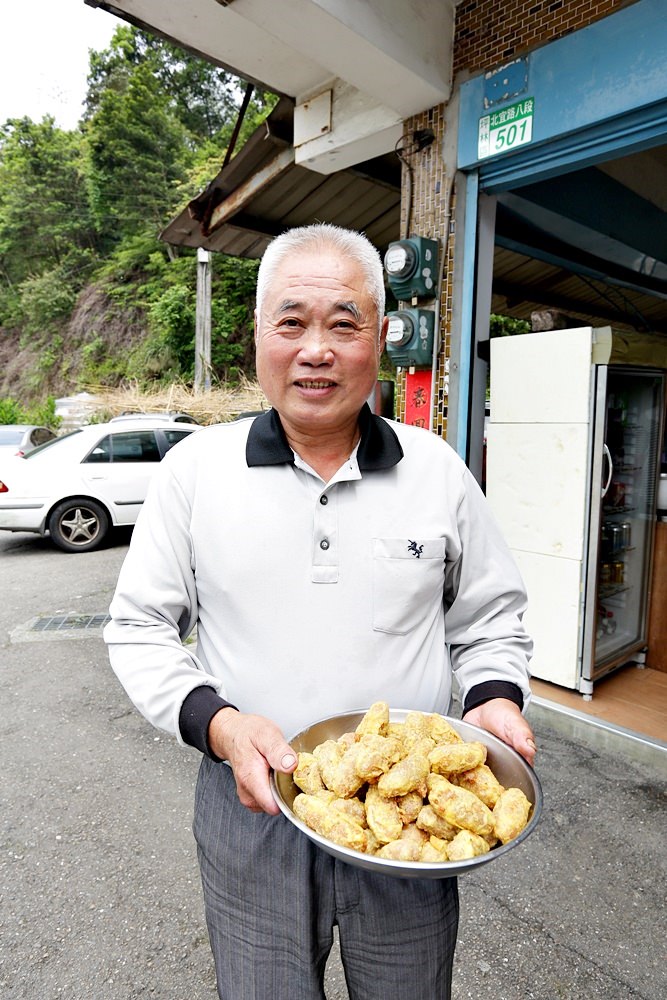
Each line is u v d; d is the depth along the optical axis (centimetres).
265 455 114
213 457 118
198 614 126
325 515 114
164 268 2872
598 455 323
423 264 360
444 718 115
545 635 350
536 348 339
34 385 3123
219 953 119
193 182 2942
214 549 115
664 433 412
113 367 2925
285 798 97
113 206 3116
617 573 381
